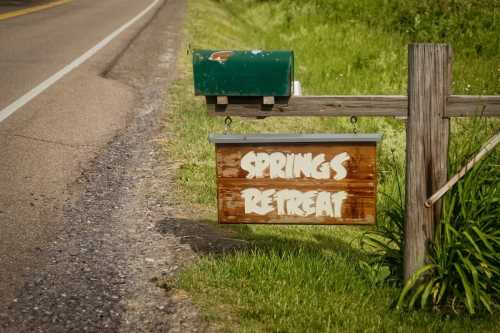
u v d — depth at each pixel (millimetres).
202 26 16578
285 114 3889
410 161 3822
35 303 3508
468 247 3812
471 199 3889
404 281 3982
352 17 18719
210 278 3857
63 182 5430
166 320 3414
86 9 21578
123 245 4324
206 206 5270
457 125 8281
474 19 17281
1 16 17828
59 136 6641
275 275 3918
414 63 3719
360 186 3842
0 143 6270
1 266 3900
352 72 12922
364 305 3781
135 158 6223
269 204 3930
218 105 3918
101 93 8578
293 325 3445
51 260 4027
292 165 3875
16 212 4734
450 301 4004
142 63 11070
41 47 12148
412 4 18438
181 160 6246
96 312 3455
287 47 15398
